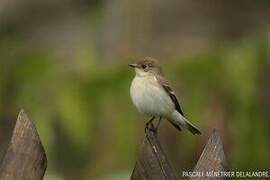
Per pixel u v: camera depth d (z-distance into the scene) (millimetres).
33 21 16062
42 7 16125
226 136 11078
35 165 7129
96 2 15281
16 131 7160
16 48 12625
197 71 11133
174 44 13055
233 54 11133
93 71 11289
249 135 11094
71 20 15992
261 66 11062
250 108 11039
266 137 11102
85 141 11070
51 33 15773
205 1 15242
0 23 15812
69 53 11523
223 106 11023
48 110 11062
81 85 11164
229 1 15508
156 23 13102
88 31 13633
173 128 11609
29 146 7133
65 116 11008
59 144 11781
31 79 11328
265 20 15781
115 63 11445
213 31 15211
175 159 11492
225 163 7102
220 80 11047
